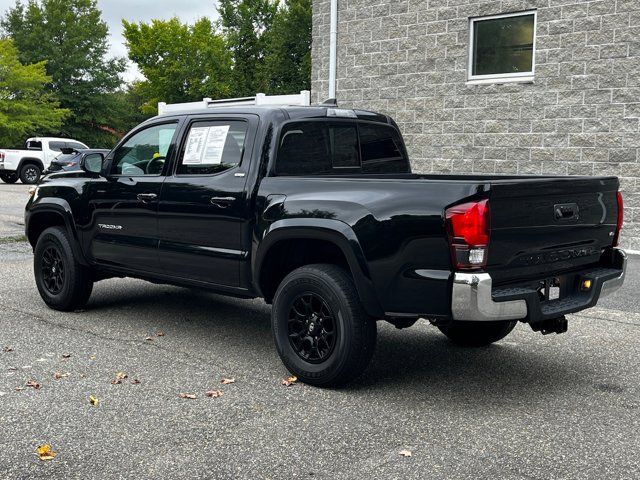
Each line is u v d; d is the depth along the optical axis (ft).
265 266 17.20
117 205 20.86
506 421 14.03
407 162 21.65
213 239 18.35
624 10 33.40
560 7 35.29
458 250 13.79
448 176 18.67
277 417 14.07
